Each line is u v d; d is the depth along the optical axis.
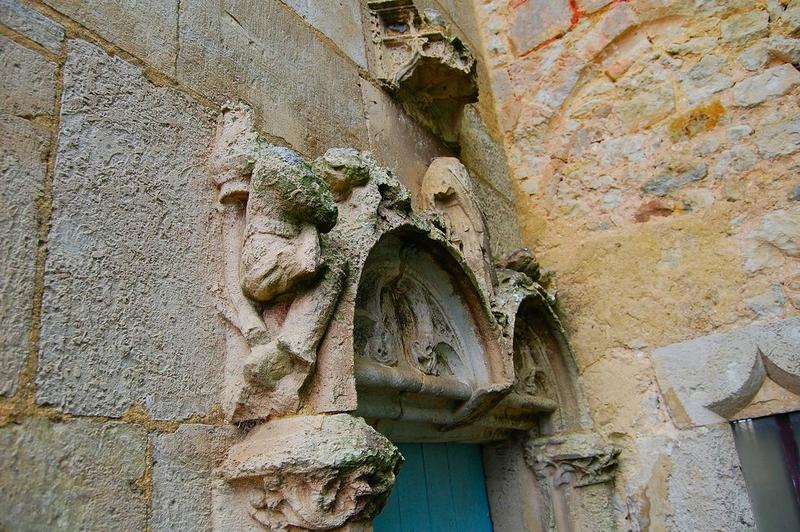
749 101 2.23
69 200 0.96
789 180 2.08
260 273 1.08
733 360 2.00
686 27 2.45
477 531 2.00
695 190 2.24
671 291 2.17
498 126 2.74
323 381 1.10
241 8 1.49
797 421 1.91
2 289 0.83
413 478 1.76
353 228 1.29
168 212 1.12
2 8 0.95
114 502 0.89
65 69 1.01
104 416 0.91
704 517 1.93
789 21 2.26
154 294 1.04
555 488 2.04
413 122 2.10
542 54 2.75
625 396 2.15
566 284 2.38
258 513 1.06
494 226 2.36
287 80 1.56
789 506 1.86
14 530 0.77
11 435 0.79
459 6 2.83
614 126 2.48
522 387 2.00
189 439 1.02
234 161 1.20
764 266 2.04
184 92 1.24
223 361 1.13
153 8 1.23
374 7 2.06
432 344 1.61
